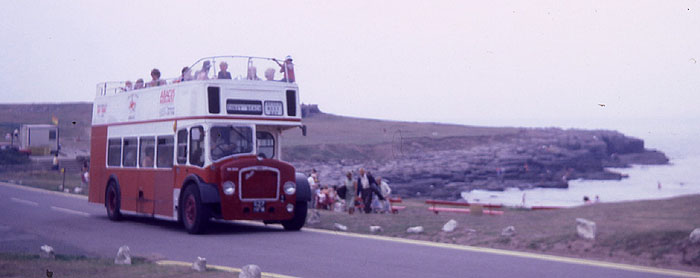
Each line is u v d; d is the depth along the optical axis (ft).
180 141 58.65
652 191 212.02
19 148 276.21
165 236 54.65
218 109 55.98
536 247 43.39
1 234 55.47
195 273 32.81
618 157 395.14
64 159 255.50
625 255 38.68
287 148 305.32
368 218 62.28
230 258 41.16
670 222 42.52
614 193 208.23
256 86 58.03
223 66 58.13
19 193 123.34
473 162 299.58
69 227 62.39
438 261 39.09
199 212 54.90
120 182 69.41
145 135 65.00
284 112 59.16
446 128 482.28
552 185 252.01
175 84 60.23
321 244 48.14
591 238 41.78
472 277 33.65
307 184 58.65
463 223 54.54
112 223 67.36
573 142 396.16
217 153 55.42
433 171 264.31
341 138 361.51
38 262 36.42
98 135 75.66
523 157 315.58
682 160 395.75
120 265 35.81
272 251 44.42
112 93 73.97
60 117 506.89
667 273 33.86
